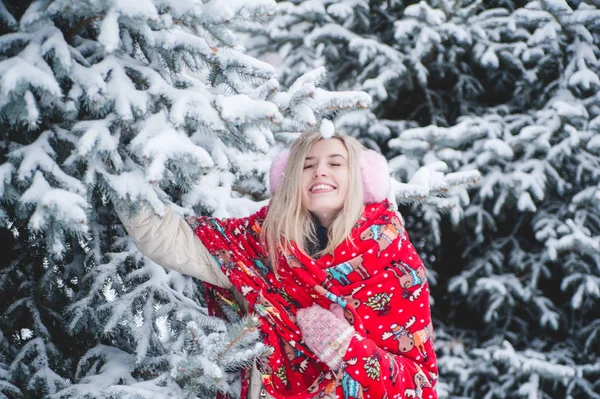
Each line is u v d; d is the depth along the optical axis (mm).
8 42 1517
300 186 1899
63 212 1400
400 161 3414
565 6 3549
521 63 3795
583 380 3477
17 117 1499
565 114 3434
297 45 4004
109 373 1987
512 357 3363
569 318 3764
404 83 3896
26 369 1979
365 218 1883
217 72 1752
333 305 1819
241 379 1911
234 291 1961
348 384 1657
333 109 1878
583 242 3348
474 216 3691
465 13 3738
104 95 1560
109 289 2086
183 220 1912
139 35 1691
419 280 1891
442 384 3420
